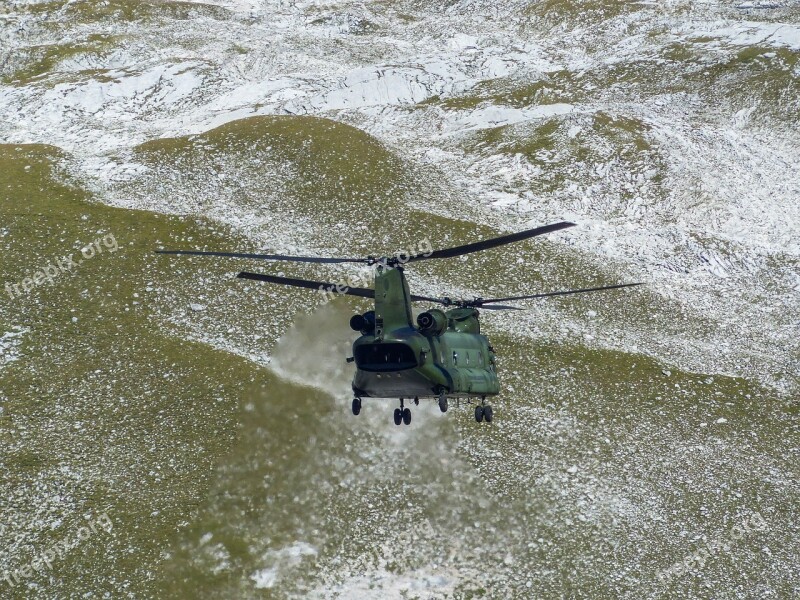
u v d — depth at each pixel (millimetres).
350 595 101812
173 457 120500
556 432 130375
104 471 118125
